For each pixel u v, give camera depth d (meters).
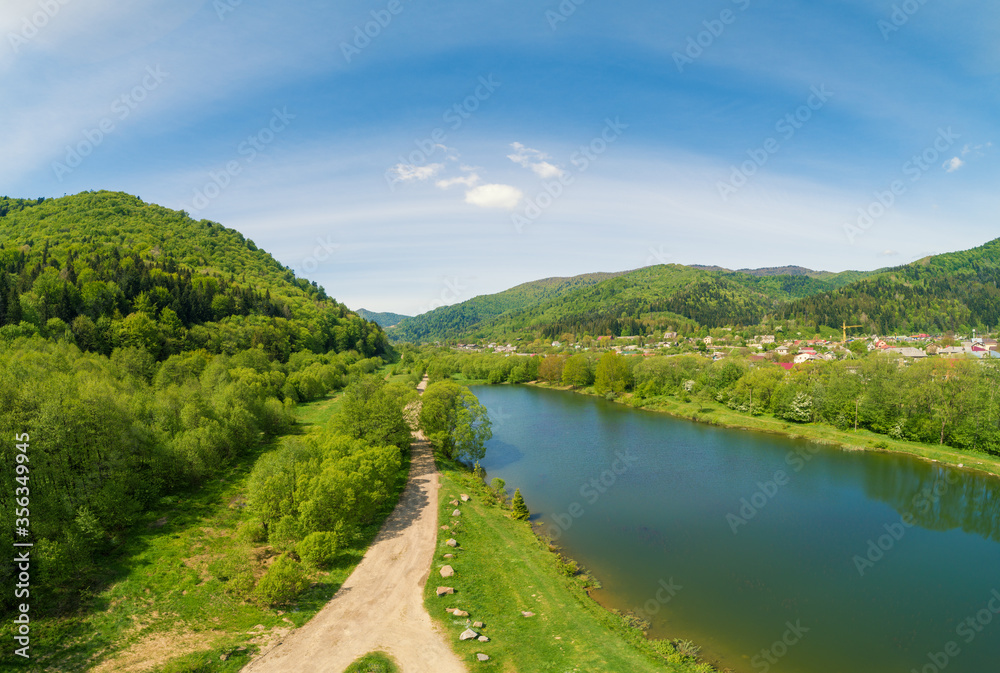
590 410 127.38
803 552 48.78
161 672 25.80
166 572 36.31
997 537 53.06
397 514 50.34
